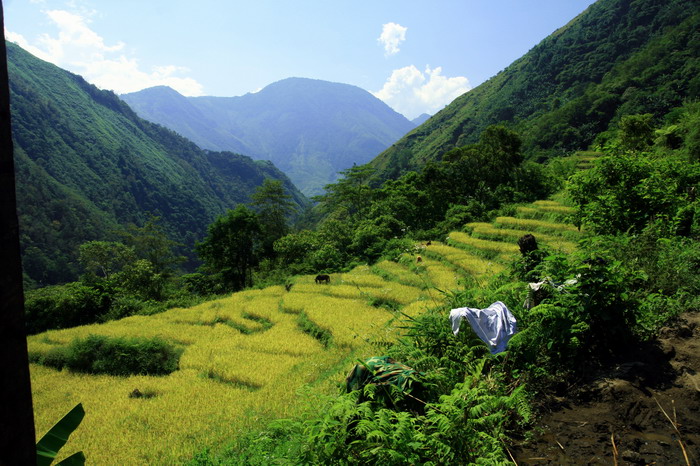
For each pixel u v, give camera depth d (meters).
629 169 10.11
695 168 11.11
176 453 9.64
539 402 4.28
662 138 34.47
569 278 5.39
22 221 110.69
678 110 45.94
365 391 3.90
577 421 3.87
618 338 4.84
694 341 4.62
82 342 18.75
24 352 1.51
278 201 65.00
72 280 106.12
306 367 13.64
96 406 13.66
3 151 1.40
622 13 149.88
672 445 3.33
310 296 23.55
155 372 16.97
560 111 105.31
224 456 8.26
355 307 19.77
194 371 15.51
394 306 18.55
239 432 9.55
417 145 175.75
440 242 36.19
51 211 121.25
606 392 4.12
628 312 4.88
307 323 18.61
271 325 20.47
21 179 125.81
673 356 4.46
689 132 31.09
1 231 1.41
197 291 50.62
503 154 51.72
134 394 14.16
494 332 5.11
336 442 3.35
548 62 157.75
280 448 5.68
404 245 33.81
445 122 181.62
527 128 119.56
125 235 67.38
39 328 33.41
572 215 11.66
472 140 139.12
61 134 173.12
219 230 47.53
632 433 3.56
